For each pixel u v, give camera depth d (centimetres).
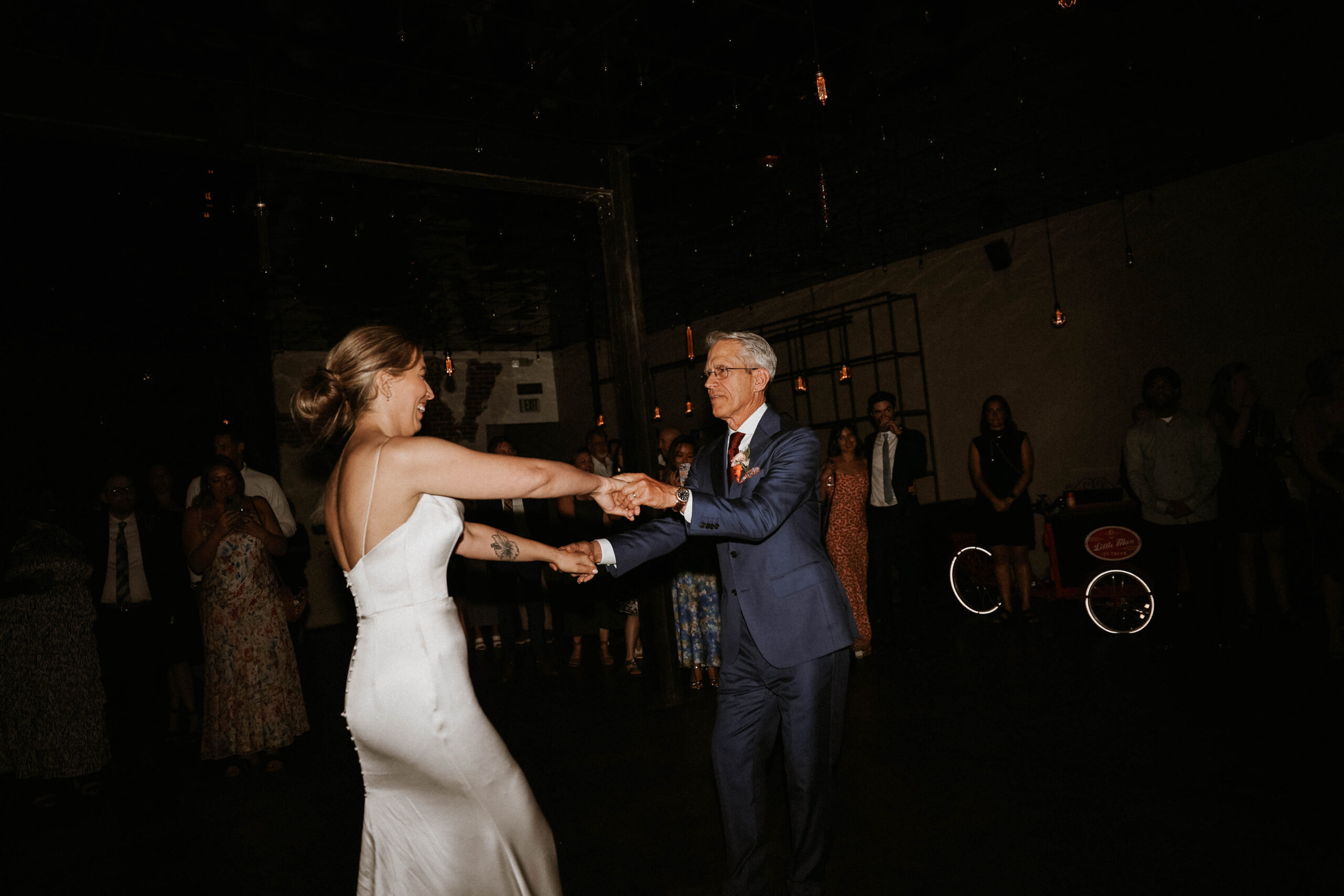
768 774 333
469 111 441
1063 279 765
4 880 305
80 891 289
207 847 321
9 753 390
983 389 828
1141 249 714
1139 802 278
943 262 853
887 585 600
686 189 598
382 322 929
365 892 160
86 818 371
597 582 602
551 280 812
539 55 391
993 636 582
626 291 479
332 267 695
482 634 710
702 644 502
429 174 414
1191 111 535
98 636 496
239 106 356
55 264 612
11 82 310
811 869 208
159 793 400
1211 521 482
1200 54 452
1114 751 328
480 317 962
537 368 1239
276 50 361
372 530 157
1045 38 420
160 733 534
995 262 805
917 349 878
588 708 479
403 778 157
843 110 488
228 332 874
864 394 927
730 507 202
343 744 462
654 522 223
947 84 466
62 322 768
